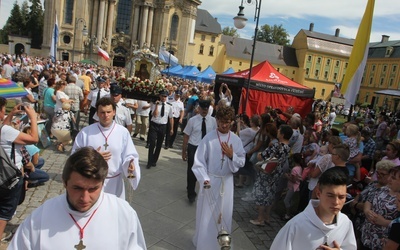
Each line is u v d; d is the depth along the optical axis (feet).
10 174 12.66
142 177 25.27
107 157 13.30
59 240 6.51
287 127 18.79
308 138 27.45
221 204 15.01
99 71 98.58
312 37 247.70
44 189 20.53
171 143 37.42
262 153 19.01
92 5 194.39
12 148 13.55
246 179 27.02
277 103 40.63
